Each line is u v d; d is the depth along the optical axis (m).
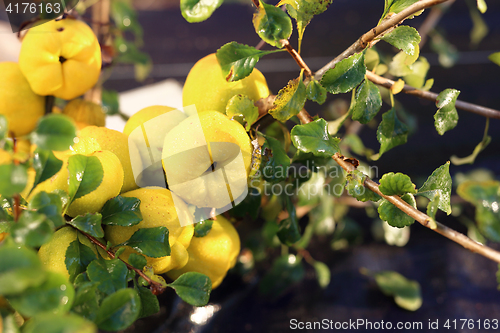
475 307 0.62
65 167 0.46
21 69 0.51
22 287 0.37
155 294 0.46
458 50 1.55
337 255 0.69
